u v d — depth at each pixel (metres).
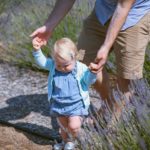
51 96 4.16
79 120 4.12
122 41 4.13
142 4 4.08
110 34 3.89
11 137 4.61
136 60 4.16
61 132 4.23
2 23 7.01
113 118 3.98
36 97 5.37
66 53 3.97
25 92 5.50
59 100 4.12
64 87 4.09
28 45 6.33
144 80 4.41
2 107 5.15
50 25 4.28
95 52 4.34
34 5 6.86
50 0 6.85
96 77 4.11
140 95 3.92
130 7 3.86
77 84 4.08
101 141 3.69
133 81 4.21
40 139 4.57
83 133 3.96
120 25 3.88
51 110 4.21
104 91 4.45
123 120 3.84
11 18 7.04
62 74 4.10
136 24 4.08
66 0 4.34
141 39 4.13
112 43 3.92
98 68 3.95
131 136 3.67
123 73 4.21
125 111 3.87
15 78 5.88
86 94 4.12
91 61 4.36
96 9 4.25
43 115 4.95
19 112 5.02
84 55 4.36
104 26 4.23
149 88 4.11
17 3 7.21
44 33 4.25
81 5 6.30
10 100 5.31
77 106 4.10
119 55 4.20
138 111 3.74
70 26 6.14
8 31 6.84
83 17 6.20
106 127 3.89
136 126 3.83
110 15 4.15
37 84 5.70
